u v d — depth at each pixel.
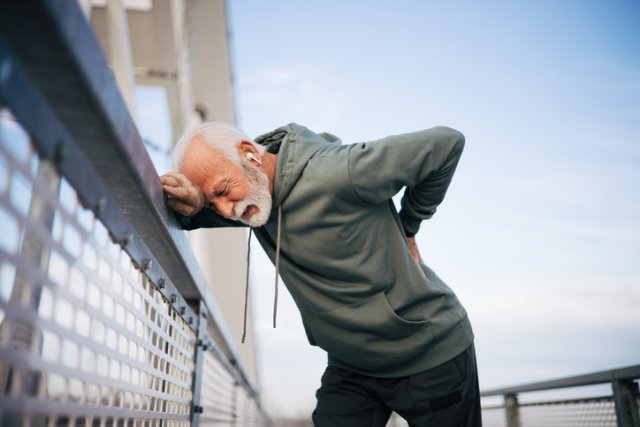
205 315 1.68
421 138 1.36
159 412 1.11
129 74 2.52
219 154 1.26
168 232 1.00
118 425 0.85
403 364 1.51
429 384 1.49
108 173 0.73
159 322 1.13
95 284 0.73
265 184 1.33
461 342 1.54
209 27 5.23
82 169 0.66
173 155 1.33
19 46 0.44
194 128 1.33
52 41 0.44
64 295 0.62
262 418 5.80
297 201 1.34
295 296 1.54
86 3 1.16
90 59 0.50
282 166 1.37
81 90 0.51
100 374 0.74
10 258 0.49
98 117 0.57
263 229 1.47
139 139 0.72
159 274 1.11
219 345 2.33
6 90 0.45
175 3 3.47
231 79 5.72
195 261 1.34
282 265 1.47
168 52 4.42
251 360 7.69
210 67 5.48
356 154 1.30
